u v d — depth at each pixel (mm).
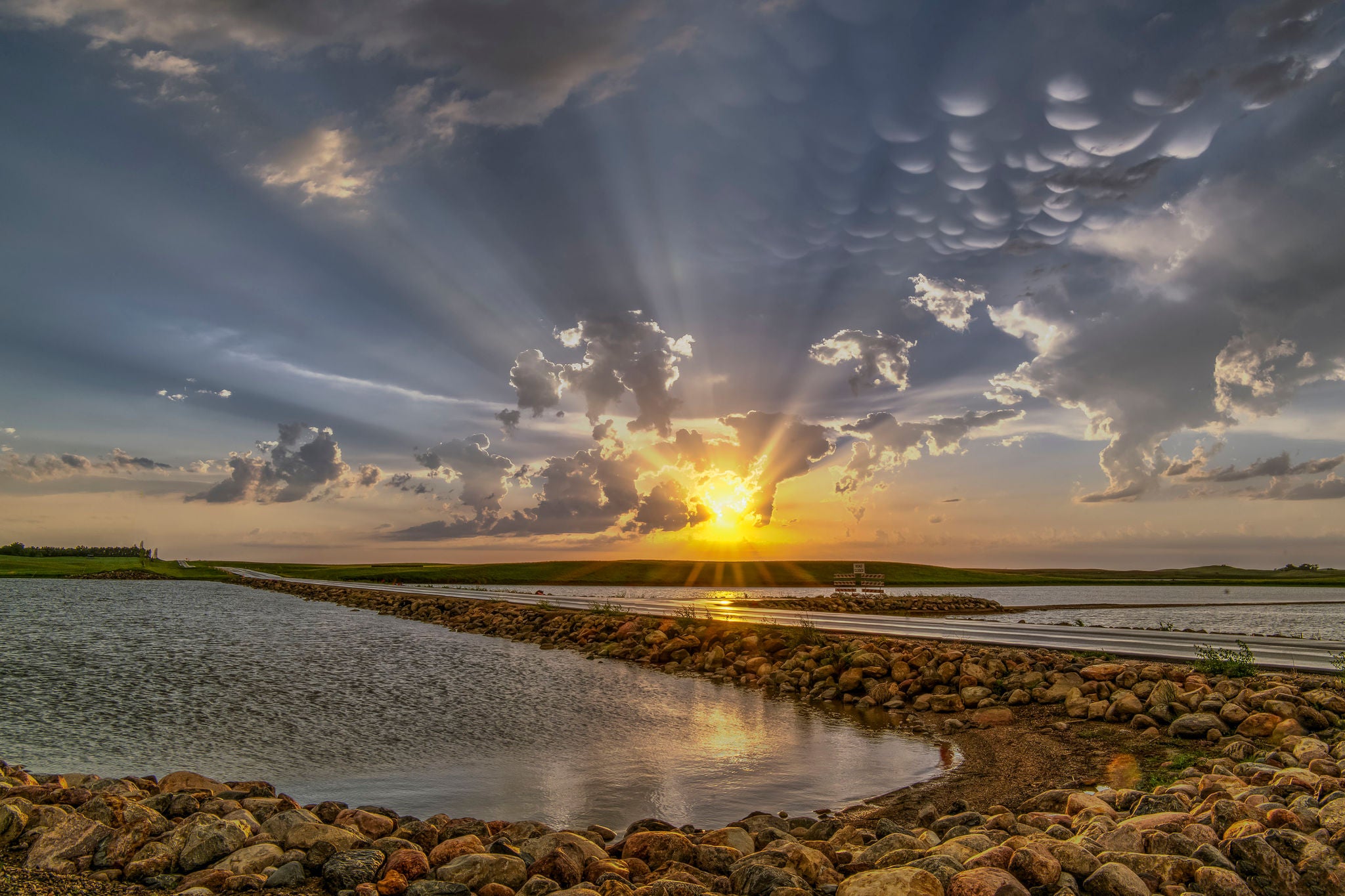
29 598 84125
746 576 173750
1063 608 82750
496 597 84625
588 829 11945
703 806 14492
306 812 11047
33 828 9555
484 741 19953
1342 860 7980
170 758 18078
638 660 38219
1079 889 8219
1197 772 14258
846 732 21328
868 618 51344
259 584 132375
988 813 12977
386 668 34562
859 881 8148
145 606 76125
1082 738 18906
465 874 8867
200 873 8820
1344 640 35562
